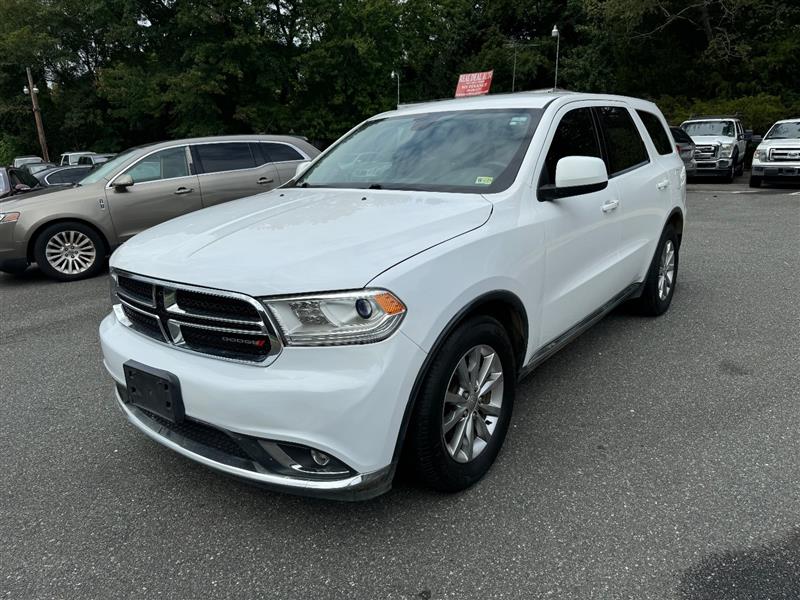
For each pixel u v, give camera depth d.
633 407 3.61
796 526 2.50
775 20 25.02
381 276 2.23
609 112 4.30
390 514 2.66
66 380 4.33
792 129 16.02
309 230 2.61
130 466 3.14
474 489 2.82
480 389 2.79
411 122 3.93
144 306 2.57
